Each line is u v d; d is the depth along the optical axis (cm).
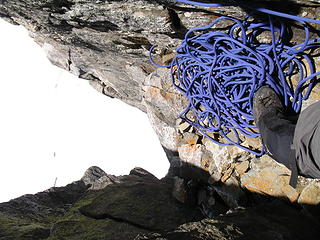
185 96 371
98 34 373
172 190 407
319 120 181
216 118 327
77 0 282
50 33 439
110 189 432
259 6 242
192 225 250
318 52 276
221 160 342
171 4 266
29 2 318
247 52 295
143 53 391
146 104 421
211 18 280
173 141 415
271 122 245
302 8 242
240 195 330
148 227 351
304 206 275
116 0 271
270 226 254
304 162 189
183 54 324
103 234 346
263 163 316
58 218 429
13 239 358
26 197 491
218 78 315
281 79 277
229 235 238
